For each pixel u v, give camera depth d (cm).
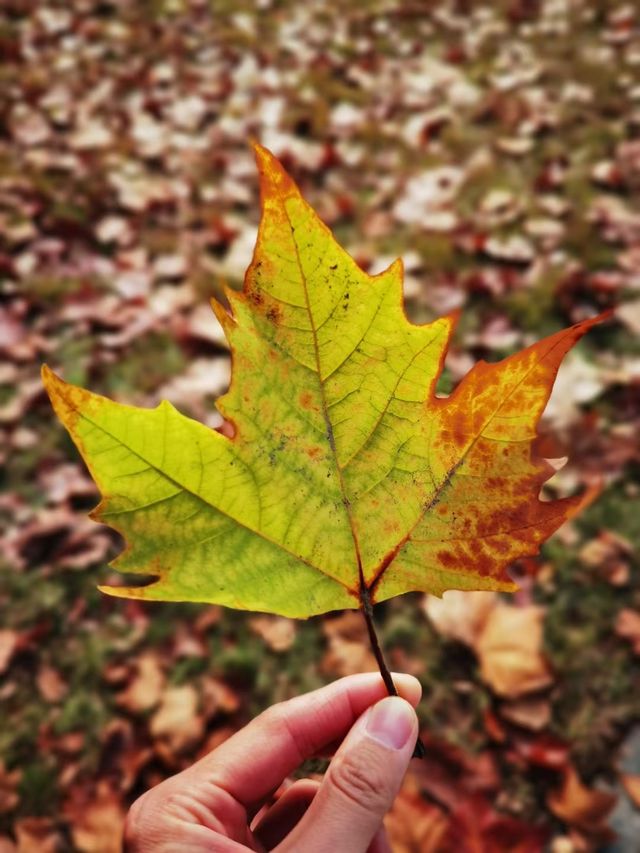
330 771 21
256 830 27
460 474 16
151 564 15
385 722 20
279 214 14
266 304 15
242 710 40
